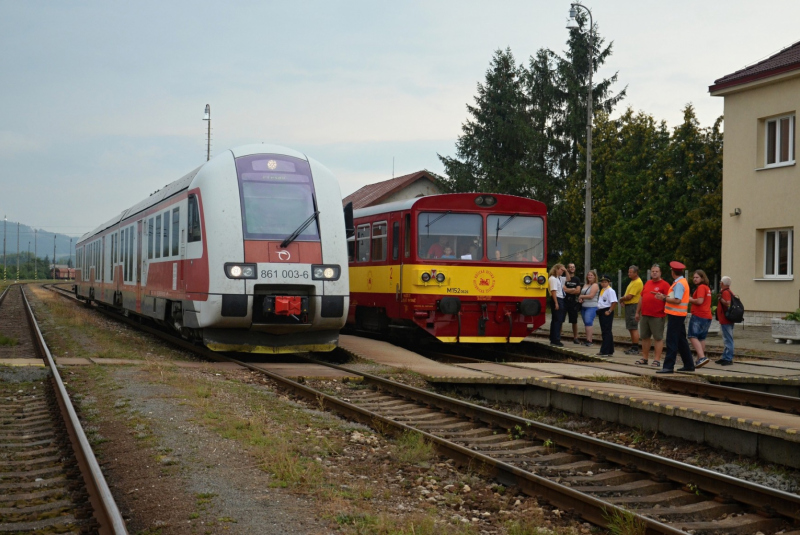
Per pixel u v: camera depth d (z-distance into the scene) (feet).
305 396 37.32
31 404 33.81
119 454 24.68
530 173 144.66
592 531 19.97
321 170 51.39
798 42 88.94
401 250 58.29
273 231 48.21
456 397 40.93
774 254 84.48
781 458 26.37
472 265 57.36
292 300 47.29
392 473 24.48
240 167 49.26
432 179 156.87
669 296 44.19
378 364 48.42
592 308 63.46
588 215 91.20
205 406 31.71
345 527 18.22
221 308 46.85
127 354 49.90
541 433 29.71
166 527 18.02
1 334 67.21
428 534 18.07
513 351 62.59
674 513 21.22
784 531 20.04
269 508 19.39
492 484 23.82
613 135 130.21
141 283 68.18
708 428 29.27
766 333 76.74
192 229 50.39
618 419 33.50
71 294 170.50
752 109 85.51
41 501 19.83
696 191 116.98
